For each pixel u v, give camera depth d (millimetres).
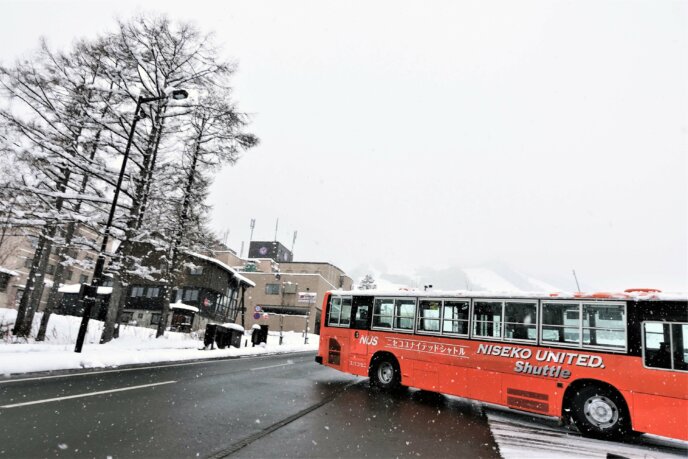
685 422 6328
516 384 8031
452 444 5758
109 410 6156
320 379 11680
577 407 7258
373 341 10680
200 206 21719
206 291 35625
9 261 35188
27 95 14617
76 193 15789
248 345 25328
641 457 5812
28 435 4727
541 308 8188
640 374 6836
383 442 5535
